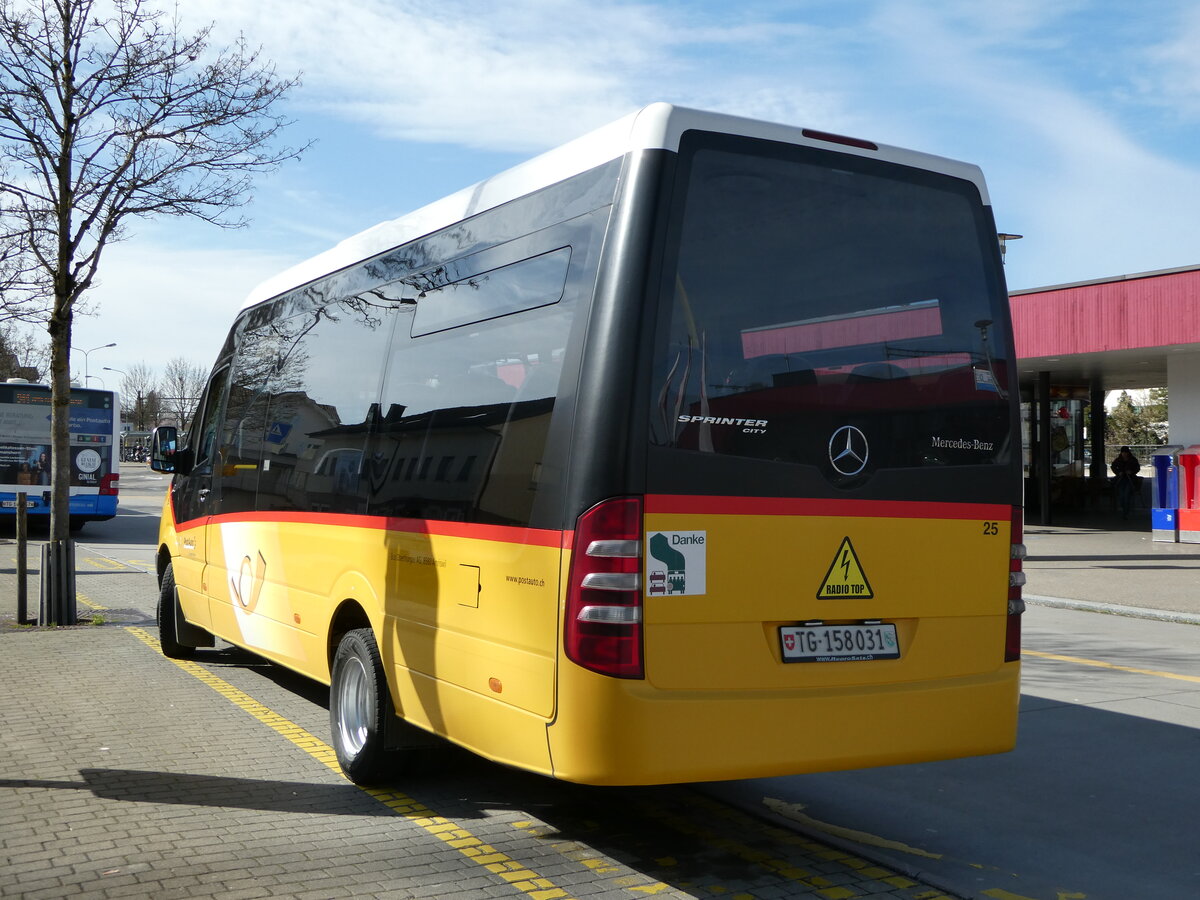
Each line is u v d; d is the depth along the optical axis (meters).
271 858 4.57
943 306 4.68
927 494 4.51
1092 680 8.80
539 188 4.69
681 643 3.96
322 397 6.50
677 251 4.08
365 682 5.57
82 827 4.92
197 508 8.48
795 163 4.39
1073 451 33.94
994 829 5.16
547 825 5.08
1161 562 18.27
